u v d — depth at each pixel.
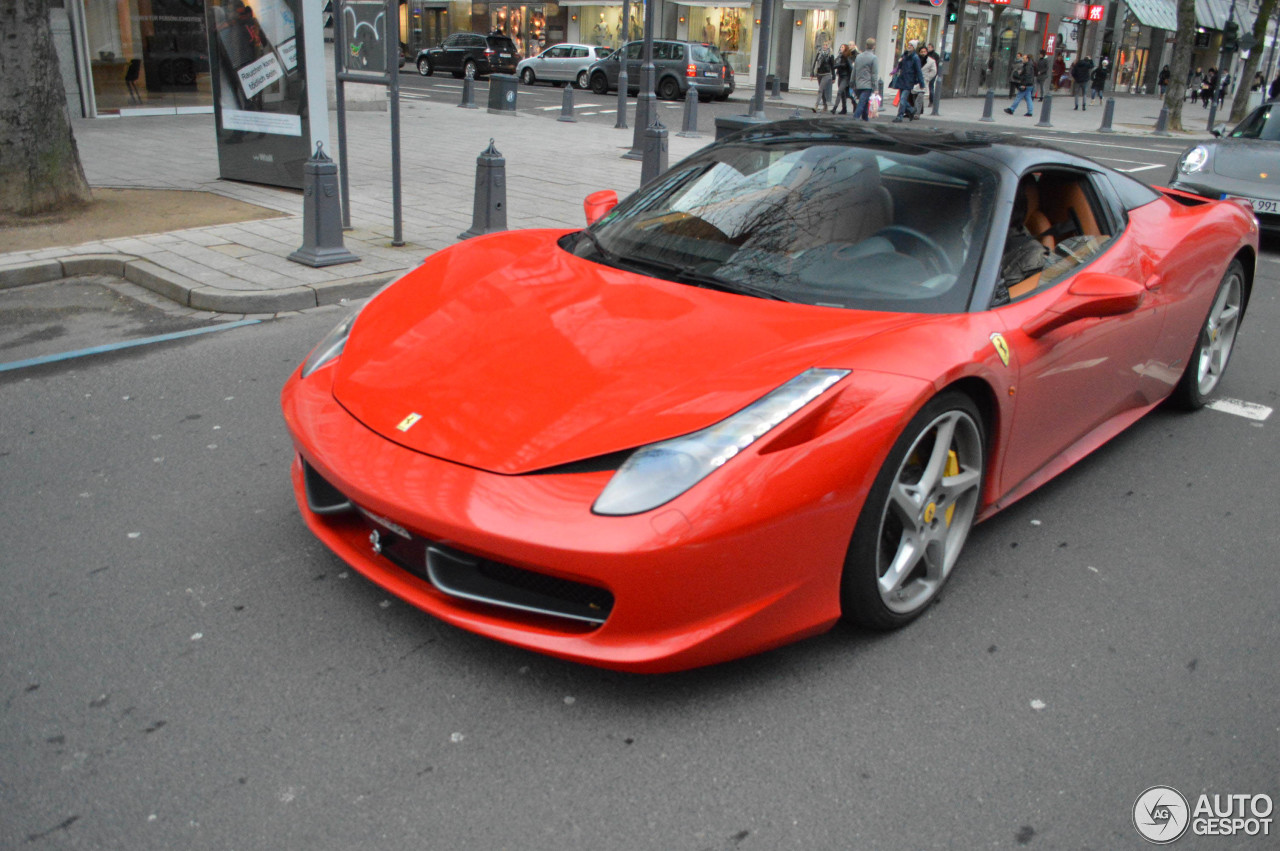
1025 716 2.32
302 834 1.88
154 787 1.99
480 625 2.23
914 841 1.93
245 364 4.68
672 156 13.30
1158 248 3.66
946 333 2.52
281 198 8.60
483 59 29.19
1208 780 2.14
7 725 2.15
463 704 2.27
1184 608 2.84
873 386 2.29
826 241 2.91
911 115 21.03
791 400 2.20
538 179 10.50
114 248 6.57
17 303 5.65
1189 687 2.47
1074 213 3.37
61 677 2.32
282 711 2.22
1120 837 1.96
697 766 2.10
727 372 2.32
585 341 2.52
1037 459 3.10
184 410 4.06
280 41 8.44
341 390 2.57
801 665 2.47
